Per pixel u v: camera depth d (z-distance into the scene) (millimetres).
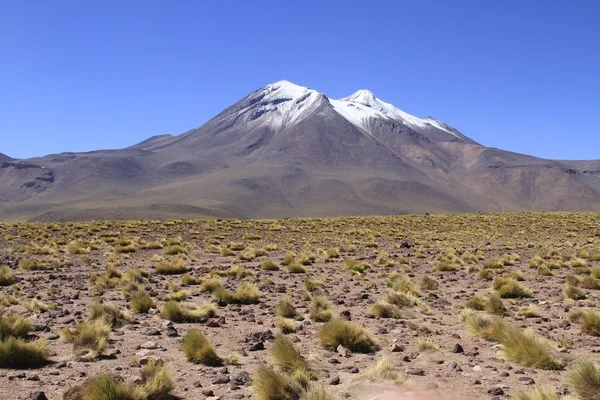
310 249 36094
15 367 9164
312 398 7473
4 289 18156
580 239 43812
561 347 10859
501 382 8688
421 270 26156
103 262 27547
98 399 7289
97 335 10625
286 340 9789
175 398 7863
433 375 9094
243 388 8336
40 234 41250
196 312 13875
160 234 44250
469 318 13031
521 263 28797
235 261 29094
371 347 10961
